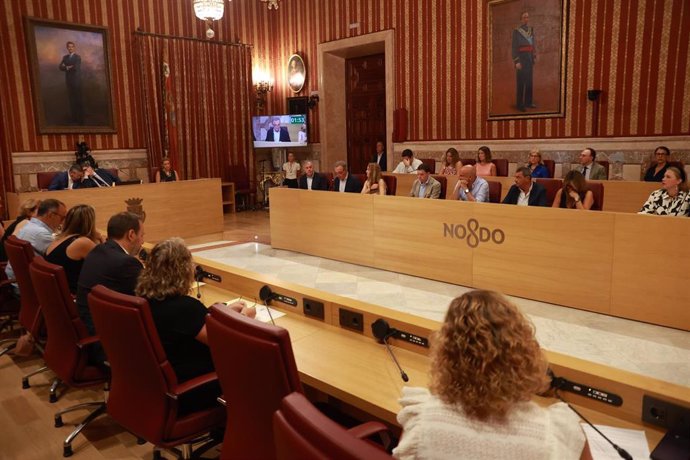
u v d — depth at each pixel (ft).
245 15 36.47
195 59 33.99
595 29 23.95
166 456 8.88
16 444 9.22
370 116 35.42
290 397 3.67
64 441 9.19
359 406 6.28
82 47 29.40
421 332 7.33
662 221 12.59
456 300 4.09
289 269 19.04
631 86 23.31
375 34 31.99
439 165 30.07
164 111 32.63
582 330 12.73
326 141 35.86
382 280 17.38
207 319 5.96
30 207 14.55
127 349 7.00
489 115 27.76
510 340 3.72
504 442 3.53
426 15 29.63
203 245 23.84
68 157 29.32
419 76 30.35
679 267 12.48
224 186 35.32
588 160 22.15
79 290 9.37
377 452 3.04
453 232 16.44
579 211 13.78
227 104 35.73
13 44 27.25
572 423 3.67
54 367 9.23
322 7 34.63
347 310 8.32
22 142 27.78
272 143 36.50
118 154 31.37
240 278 10.44
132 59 31.55
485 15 27.27
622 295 13.38
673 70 22.21
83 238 11.12
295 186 35.24
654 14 22.40
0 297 13.12
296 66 36.60
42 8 28.07
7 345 13.71
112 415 7.61
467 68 28.32
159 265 7.52
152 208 24.34
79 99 29.50
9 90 27.22
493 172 24.20
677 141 22.44
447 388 3.80
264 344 5.31
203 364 7.55
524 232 14.85
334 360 7.27
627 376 5.57
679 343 11.91
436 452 3.62
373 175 21.35
